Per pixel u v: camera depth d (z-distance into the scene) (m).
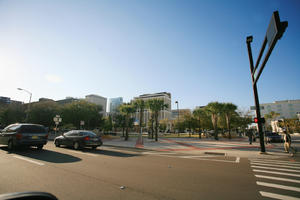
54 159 7.75
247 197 3.76
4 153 9.16
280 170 6.45
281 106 114.69
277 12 5.55
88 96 107.88
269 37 6.45
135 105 27.11
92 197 3.61
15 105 41.19
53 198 2.03
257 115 12.04
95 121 37.66
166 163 7.62
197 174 5.71
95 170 5.96
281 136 22.22
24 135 10.00
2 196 1.65
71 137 12.26
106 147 14.54
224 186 4.51
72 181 4.67
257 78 10.70
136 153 11.02
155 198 3.64
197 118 43.19
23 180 4.62
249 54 12.73
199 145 17.42
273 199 3.66
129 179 5.00
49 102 37.28
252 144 19.02
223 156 10.34
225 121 39.75
